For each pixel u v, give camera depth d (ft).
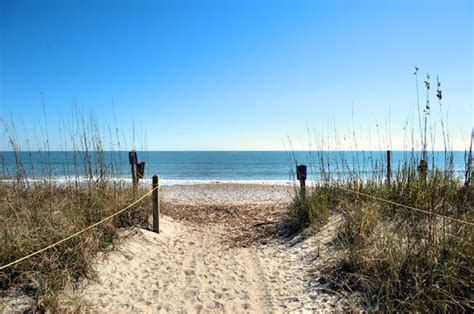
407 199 18.21
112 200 20.30
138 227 21.11
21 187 19.61
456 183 17.20
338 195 22.33
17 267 12.52
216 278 15.72
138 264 16.69
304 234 20.36
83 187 20.31
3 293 11.74
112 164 22.76
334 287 13.33
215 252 19.60
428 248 12.03
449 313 10.19
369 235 15.03
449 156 16.96
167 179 87.10
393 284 11.64
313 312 11.89
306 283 14.38
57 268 12.90
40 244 13.46
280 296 13.62
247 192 50.42
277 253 19.06
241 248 20.38
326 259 15.92
